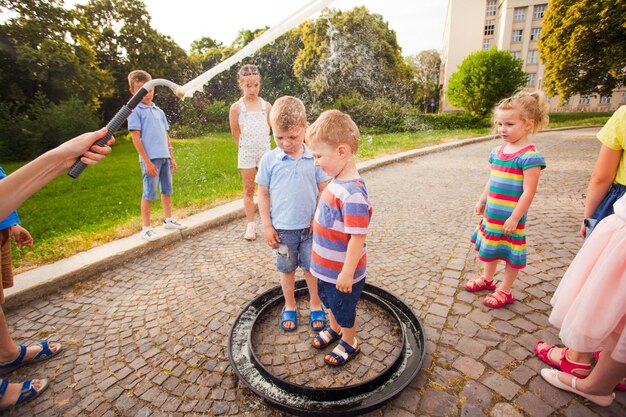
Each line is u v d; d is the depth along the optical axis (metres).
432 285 2.63
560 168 6.77
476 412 1.56
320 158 1.60
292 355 1.97
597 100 35.03
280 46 22.94
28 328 2.30
